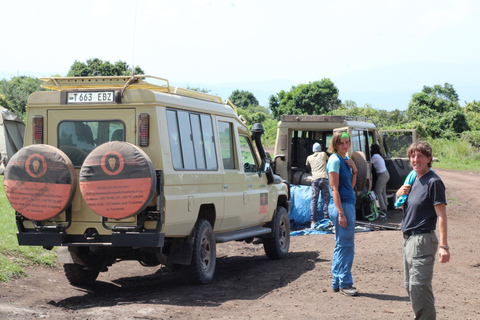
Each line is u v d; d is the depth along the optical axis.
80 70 56.09
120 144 6.33
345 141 6.85
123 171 6.28
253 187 9.21
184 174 7.00
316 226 13.21
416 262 5.09
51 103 7.00
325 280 7.72
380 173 15.59
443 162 41.62
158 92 6.86
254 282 7.76
